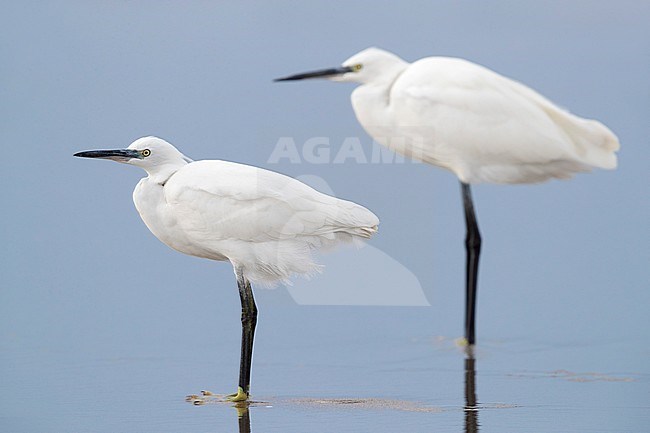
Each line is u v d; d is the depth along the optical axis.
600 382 12.53
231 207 11.21
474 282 15.30
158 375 12.91
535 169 16.06
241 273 11.52
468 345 14.70
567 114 16.09
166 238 11.81
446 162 15.97
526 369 13.37
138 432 10.45
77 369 13.12
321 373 13.05
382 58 16.17
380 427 10.54
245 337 11.59
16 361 13.53
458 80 15.76
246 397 11.63
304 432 10.30
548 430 10.49
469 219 15.70
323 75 16.30
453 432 10.34
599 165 16.00
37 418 11.04
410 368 13.37
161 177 11.59
